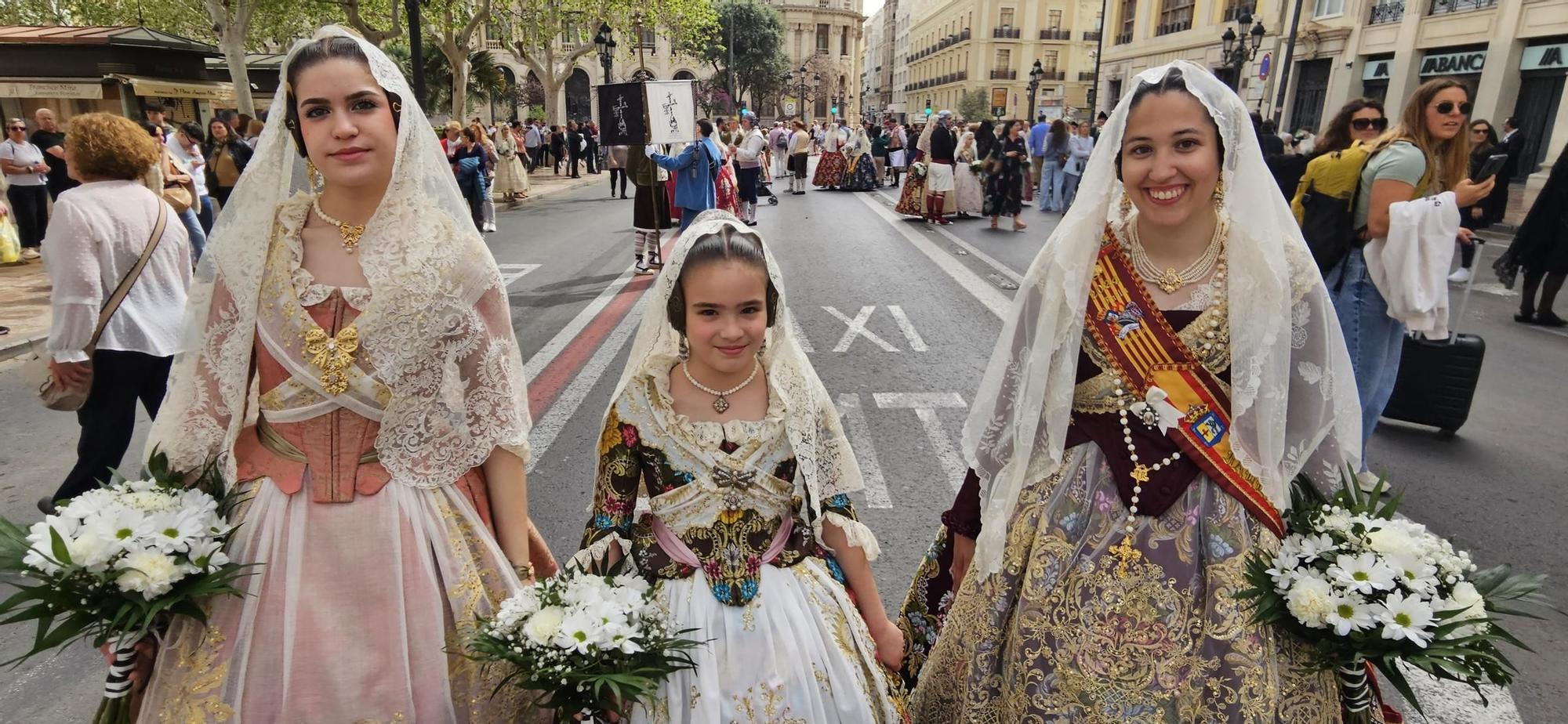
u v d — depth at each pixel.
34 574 1.53
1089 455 1.90
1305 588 1.68
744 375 2.01
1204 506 1.83
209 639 1.66
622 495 1.97
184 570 1.57
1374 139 3.79
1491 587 1.87
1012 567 1.97
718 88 59.28
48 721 2.58
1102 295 1.88
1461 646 1.64
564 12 24.59
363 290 1.72
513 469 1.92
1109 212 1.94
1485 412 5.35
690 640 1.83
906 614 2.49
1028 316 1.97
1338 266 3.79
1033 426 1.92
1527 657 2.88
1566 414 5.34
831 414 2.09
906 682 2.47
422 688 1.72
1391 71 22.53
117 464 3.38
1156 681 1.79
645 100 9.51
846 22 80.56
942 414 5.16
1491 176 3.80
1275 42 26.42
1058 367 1.89
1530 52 18.81
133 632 1.60
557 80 26.86
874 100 130.50
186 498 1.68
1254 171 1.77
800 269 10.44
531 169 29.00
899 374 6.02
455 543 1.80
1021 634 1.90
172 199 6.32
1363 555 1.72
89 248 3.04
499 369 1.85
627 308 8.24
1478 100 19.83
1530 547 3.64
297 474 1.72
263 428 1.78
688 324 1.88
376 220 1.74
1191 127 1.73
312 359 1.70
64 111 15.00
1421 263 3.46
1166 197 1.77
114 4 29.55
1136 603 1.81
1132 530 1.83
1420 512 3.95
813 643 1.95
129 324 3.23
